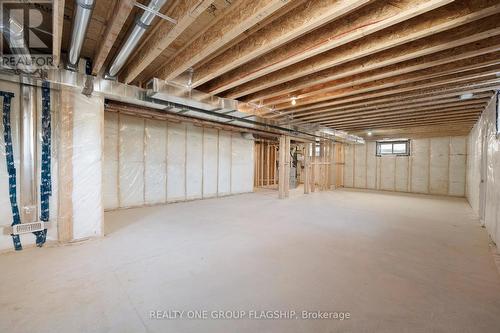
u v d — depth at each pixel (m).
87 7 1.57
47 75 2.54
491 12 1.66
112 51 2.81
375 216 4.60
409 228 3.78
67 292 1.84
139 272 2.20
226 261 2.46
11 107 2.63
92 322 1.51
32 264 2.32
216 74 2.85
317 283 2.04
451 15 1.80
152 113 4.65
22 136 2.68
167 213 4.67
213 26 2.13
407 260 2.54
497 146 3.21
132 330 1.46
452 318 1.60
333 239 3.20
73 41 2.03
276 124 5.20
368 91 3.62
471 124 6.16
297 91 3.76
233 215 4.57
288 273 2.22
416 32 1.97
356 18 1.95
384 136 8.93
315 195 7.48
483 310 1.69
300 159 10.88
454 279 2.14
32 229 2.71
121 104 4.12
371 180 9.46
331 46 2.15
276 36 2.08
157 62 3.10
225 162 7.14
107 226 3.70
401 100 4.01
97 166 3.06
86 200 3.01
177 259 2.49
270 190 8.54
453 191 7.70
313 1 1.79
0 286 1.92
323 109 4.62
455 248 2.91
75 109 2.90
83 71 2.99
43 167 2.79
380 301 1.79
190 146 6.22
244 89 3.56
